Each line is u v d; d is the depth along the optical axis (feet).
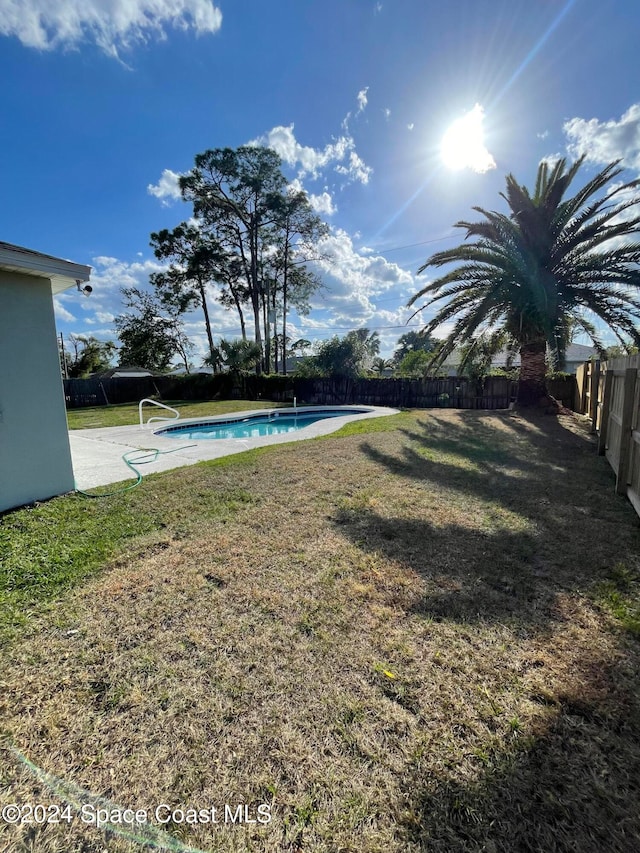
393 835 4.02
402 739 5.02
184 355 107.24
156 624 7.34
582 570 8.96
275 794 4.44
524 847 3.89
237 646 6.73
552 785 4.44
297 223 82.28
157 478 16.69
